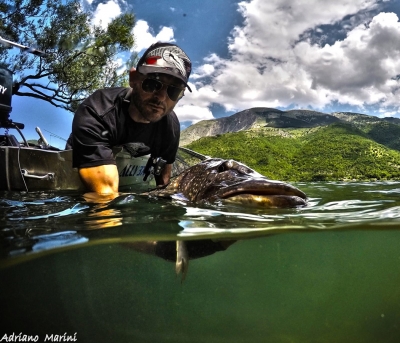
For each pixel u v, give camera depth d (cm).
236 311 87
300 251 92
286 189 81
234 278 96
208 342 73
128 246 66
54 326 68
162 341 73
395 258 98
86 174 96
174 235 65
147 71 96
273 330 78
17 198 93
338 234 78
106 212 77
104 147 97
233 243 79
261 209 79
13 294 62
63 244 60
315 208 84
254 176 85
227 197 80
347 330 77
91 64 301
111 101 101
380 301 97
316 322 82
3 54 268
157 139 111
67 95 304
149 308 87
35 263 64
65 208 81
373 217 75
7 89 113
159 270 85
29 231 64
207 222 69
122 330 74
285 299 100
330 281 106
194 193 88
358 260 101
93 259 73
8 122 115
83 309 77
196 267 91
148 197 90
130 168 110
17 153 108
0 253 55
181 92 100
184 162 126
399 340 70
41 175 107
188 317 83
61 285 73
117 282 83
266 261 96
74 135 97
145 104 98
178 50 101
